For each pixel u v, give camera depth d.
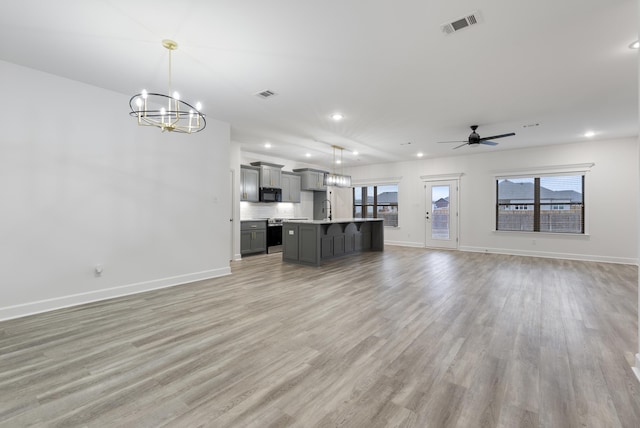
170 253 4.27
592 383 1.89
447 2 2.11
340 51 2.78
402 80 3.39
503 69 3.13
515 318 3.02
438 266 5.71
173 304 3.44
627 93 3.75
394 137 5.99
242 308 3.31
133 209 3.90
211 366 2.10
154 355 2.26
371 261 6.27
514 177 7.19
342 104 4.15
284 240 6.26
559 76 3.29
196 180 4.58
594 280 4.59
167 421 1.56
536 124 5.06
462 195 7.93
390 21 2.33
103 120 3.63
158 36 2.54
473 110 4.38
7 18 2.29
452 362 2.16
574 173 6.46
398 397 1.76
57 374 2.00
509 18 2.29
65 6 2.15
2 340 2.51
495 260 6.37
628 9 2.17
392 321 2.94
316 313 3.15
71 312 3.18
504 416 1.60
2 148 2.98
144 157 4.00
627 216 5.98
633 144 5.92
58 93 3.30
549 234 6.75
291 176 8.70
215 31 2.47
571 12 2.21
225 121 4.95
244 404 1.70
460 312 3.19
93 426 1.53
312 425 1.53
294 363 2.15
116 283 3.75
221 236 4.93
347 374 2.01
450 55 2.85
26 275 3.11
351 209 10.05
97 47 2.72
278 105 4.19
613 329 2.74
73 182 3.41
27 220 3.12
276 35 2.52
